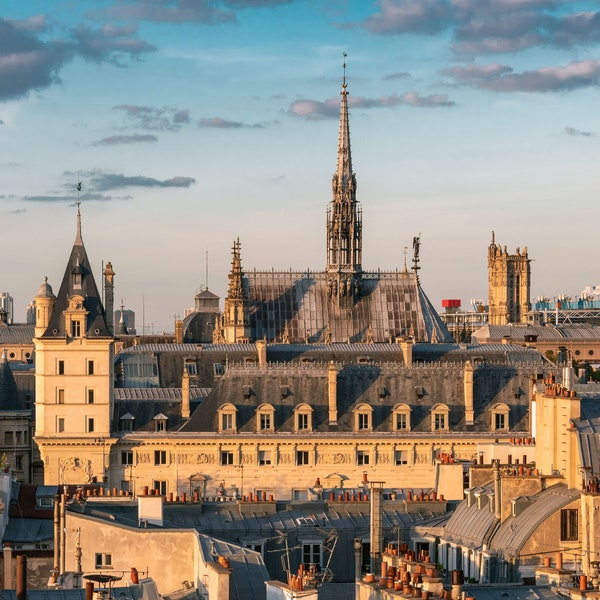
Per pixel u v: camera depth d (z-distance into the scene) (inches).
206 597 6924.2
